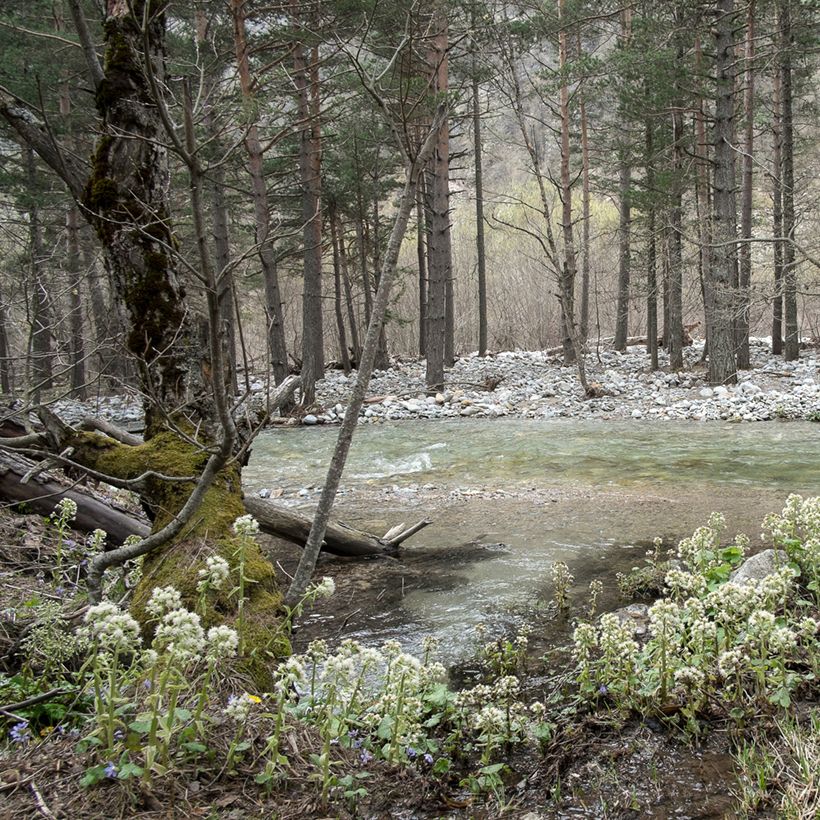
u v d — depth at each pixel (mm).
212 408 4840
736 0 17203
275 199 20453
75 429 5000
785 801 2562
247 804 2508
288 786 2641
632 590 5133
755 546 5996
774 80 19484
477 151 24547
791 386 16453
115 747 2436
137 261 4797
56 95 15375
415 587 5555
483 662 4160
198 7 9695
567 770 2986
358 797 2736
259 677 3434
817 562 4262
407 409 16562
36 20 14773
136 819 2318
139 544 3627
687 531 6695
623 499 8078
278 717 2600
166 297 4844
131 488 4441
